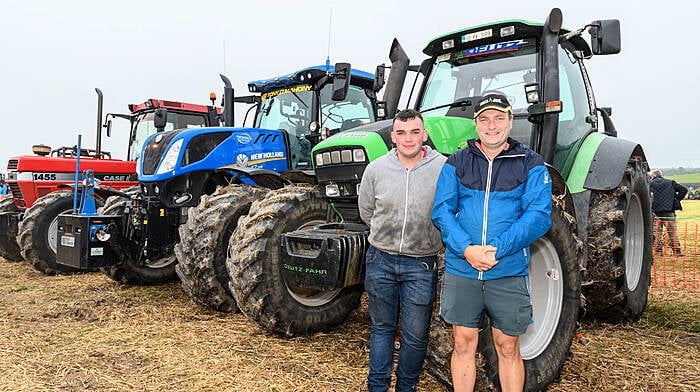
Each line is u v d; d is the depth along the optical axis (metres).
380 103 3.72
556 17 3.31
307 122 5.28
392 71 3.81
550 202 2.15
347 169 3.12
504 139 2.20
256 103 5.82
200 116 8.20
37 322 3.98
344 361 3.13
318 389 2.72
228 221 4.14
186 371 2.97
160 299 4.75
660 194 7.93
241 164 4.95
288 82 5.37
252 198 4.28
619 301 3.78
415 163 2.47
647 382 2.82
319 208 3.67
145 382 2.82
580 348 3.38
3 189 7.71
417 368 2.51
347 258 2.68
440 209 2.25
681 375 2.92
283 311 3.46
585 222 3.60
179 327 3.82
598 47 3.29
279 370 2.97
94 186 4.63
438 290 2.52
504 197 2.18
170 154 4.66
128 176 7.57
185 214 4.80
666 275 6.09
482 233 2.17
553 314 2.86
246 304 3.44
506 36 3.67
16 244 7.01
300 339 3.54
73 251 4.29
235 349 3.32
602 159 3.68
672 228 7.62
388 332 2.55
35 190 6.82
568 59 3.92
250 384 2.78
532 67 3.61
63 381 2.83
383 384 2.54
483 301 2.25
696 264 6.84
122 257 4.52
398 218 2.42
